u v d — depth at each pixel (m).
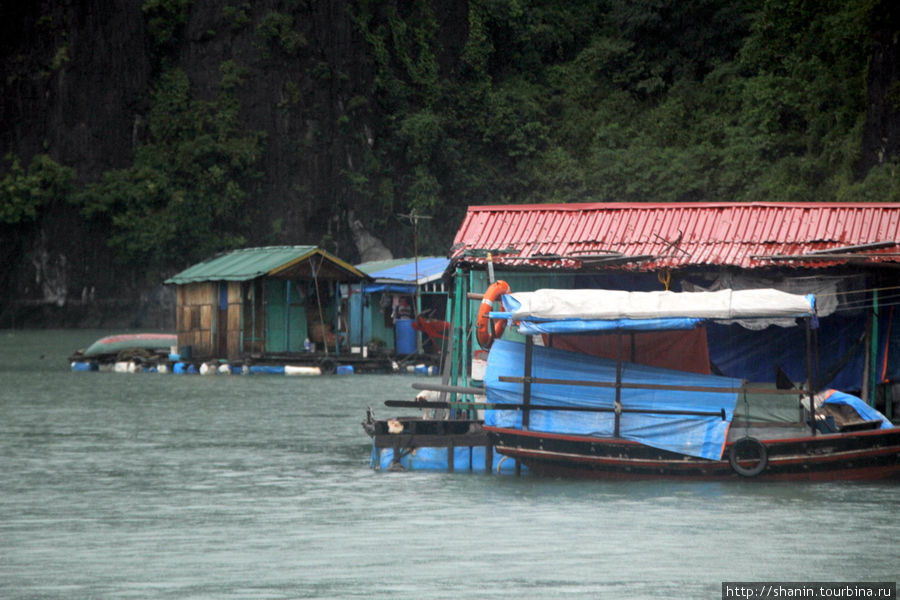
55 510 26.98
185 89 141.00
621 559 21.88
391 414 47.31
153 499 28.34
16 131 137.38
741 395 34.38
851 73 112.25
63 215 136.25
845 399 30.33
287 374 67.94
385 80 147.75
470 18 155.88
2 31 136.00
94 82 138.62
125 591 19.70
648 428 29.39
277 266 67.75
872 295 33.34
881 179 87.81
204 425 43.75
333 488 29.66
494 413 30.38
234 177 140.00
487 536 23.88
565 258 34.53
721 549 22.64
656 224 36.09
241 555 22.31
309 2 142.12
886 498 27.55
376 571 21.02
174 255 137.12
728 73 138.38
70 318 137.38
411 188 146.38
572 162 144.62
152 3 140.00
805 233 34.91
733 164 121.06
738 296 28.91
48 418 46.44
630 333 30.22
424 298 75.88
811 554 22.20
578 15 164.62
